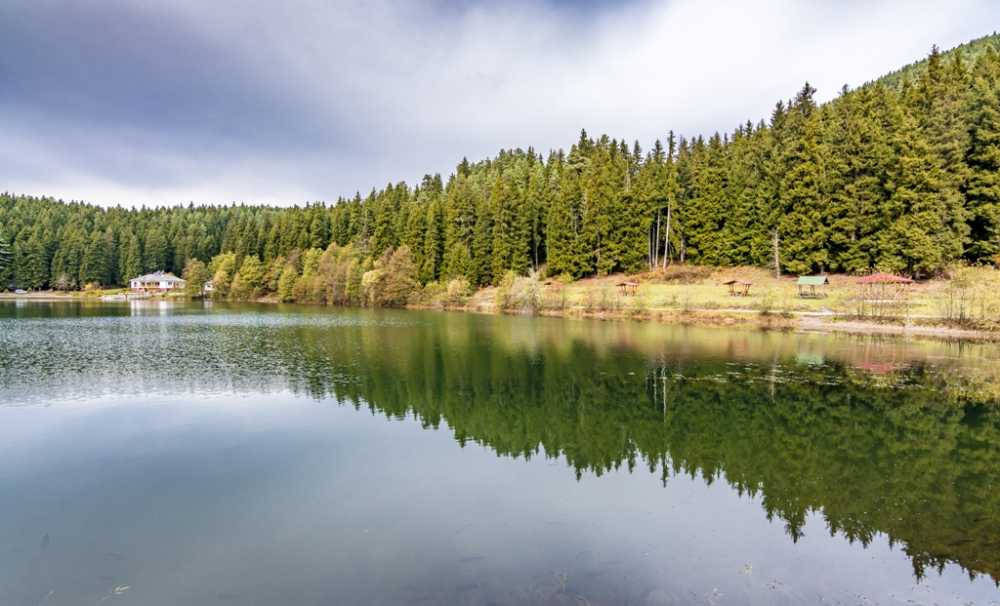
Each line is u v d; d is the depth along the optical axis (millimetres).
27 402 18672
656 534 9227
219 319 54719
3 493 10914
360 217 103375
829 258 56281
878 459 13312
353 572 7902
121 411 17516
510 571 7922
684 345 32781
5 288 117500
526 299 62219
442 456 13375
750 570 8031
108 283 126250
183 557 8391
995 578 7879
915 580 7809
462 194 90625
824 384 21609
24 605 7129
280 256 102000
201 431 15375
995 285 41125
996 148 48000
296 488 11219
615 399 19547
